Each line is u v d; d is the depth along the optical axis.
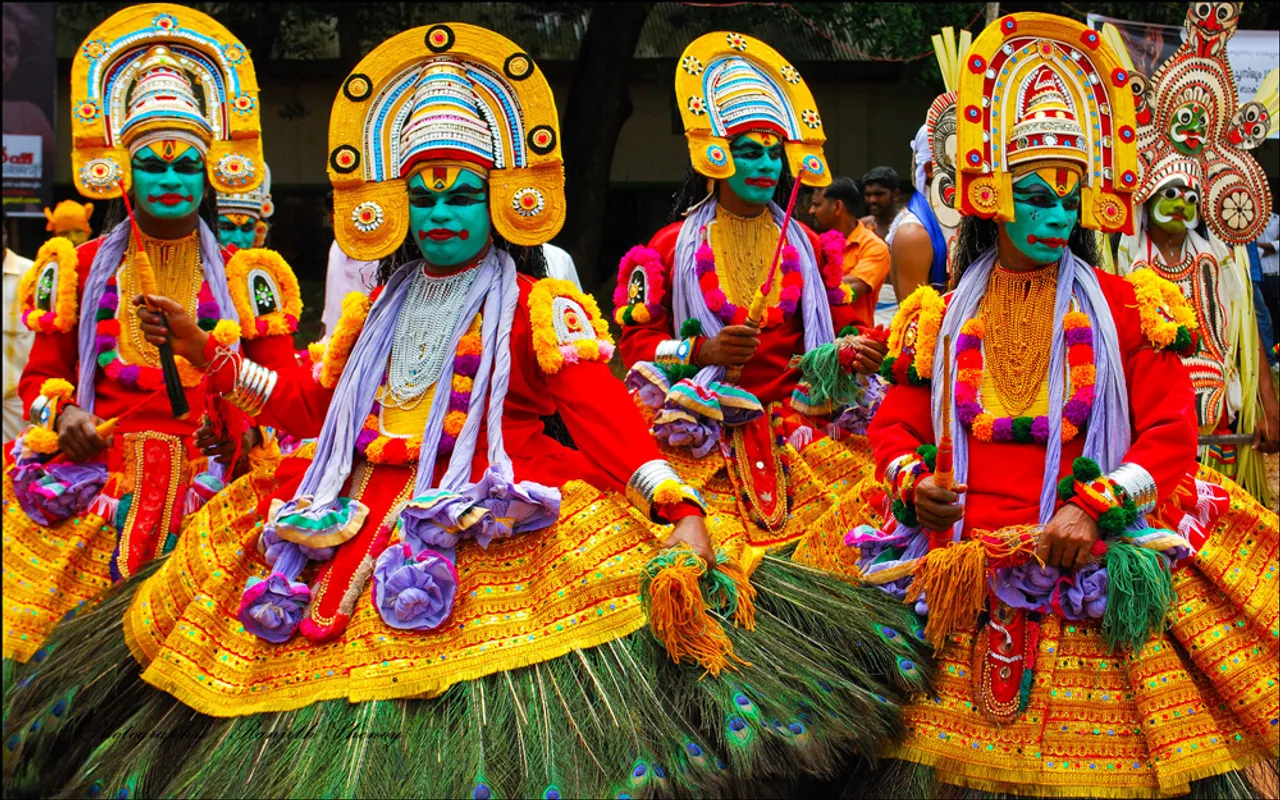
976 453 3.93
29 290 4.46
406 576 3.52
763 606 3.92
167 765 3.50
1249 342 5.80
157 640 3.71
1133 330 3.89
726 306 4.97
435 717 3.43
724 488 4.85
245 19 12.54
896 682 3.83
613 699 3.43
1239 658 3.82
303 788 3.23
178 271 4.48
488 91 3.89
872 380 5.10
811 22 12.26
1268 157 13.24
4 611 4.18
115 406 4.43
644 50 13.25
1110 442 3.84
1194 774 3.64
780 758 3.47
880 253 5.89
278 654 3.62
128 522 4.34
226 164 4.42
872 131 13.59
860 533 4.10
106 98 4.35
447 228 3.84
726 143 5.00
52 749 3.79
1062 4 11.88
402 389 3.85
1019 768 3.71
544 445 3.93
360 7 12.97
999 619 3.79
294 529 3.66
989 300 4.02
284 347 4.52
